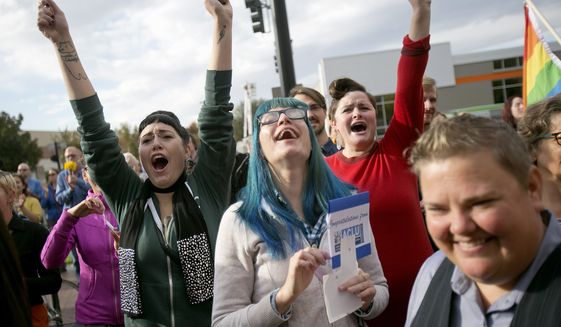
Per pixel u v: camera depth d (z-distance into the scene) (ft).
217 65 9.23
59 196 22.59
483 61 114.93
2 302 5.00
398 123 9.54
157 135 8.84
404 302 8.60
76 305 11.05
